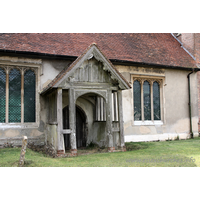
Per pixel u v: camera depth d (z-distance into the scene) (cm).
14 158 788
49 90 1004
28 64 1127
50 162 757
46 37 1248
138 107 1390
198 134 1550
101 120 1170
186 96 1535
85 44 1310
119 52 1348
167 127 1447
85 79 958
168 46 1617
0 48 1041
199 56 1620
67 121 1196
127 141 1314
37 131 1121
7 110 1078
